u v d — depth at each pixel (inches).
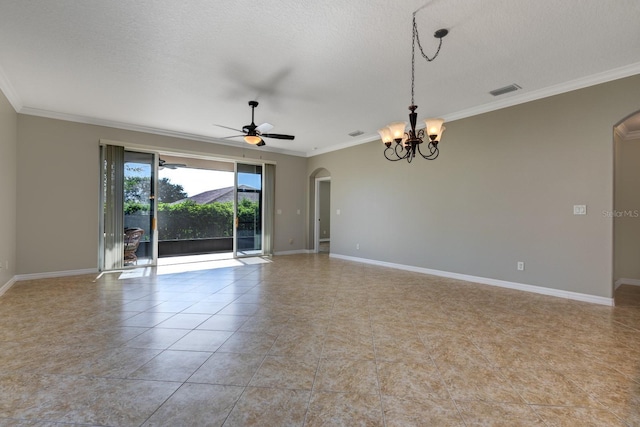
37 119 185.3
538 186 156.1
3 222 156.9
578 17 96.0
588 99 140.3
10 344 96.5
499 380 77.1
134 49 115.9
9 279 167.8
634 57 121.3
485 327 111.8
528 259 159.9
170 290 163.6
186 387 73.5
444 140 195.9
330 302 142.3
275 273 209.3
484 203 176.9
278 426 60.2
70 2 89.6
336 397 69.8
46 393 70.6
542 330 109.2
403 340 100.7
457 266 190.2
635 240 183.9
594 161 139.3
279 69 131.3
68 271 196.5
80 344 96.7
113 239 212.1
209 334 105.3
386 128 125.4
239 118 198.5
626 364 85.4
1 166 153.3
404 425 60.6
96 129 205.3
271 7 91.8
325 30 103.6
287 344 97.4
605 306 135.6
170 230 349.1
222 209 384.8
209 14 95.1
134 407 65.8
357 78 139.7
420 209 211.2
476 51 116.7
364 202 253.6
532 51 116.7
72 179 197.0
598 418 62.9
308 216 316.5
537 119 155.9
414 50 115.9
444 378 77.9
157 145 229.8
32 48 115.2
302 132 232.8
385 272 211.6
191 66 128.9
